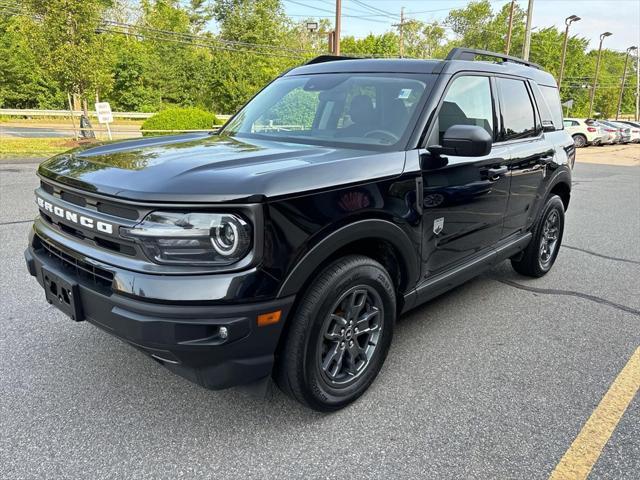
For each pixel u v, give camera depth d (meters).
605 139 30.69
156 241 1.97
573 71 69.94
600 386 2.89
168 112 19.69
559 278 4.81
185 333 1.97
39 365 2.93
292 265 2.10
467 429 2.47
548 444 2.38
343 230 2.28
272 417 2.53
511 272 4.98
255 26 42.66
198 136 3.40
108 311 2.11
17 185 8.74
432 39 72.00
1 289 4.00
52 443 2.29
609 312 3.99
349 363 2.59
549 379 2.96
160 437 2.36
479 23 68.19
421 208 2.74
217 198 1.93
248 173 2.10
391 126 2.89
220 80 42.53
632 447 2.37
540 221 4.38
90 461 2.19
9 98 36.16
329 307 2.33
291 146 2.84
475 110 3.31
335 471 2.17
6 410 2.51
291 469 2.17
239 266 1.99
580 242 6.34
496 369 3.06
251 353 2.09
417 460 2.25
